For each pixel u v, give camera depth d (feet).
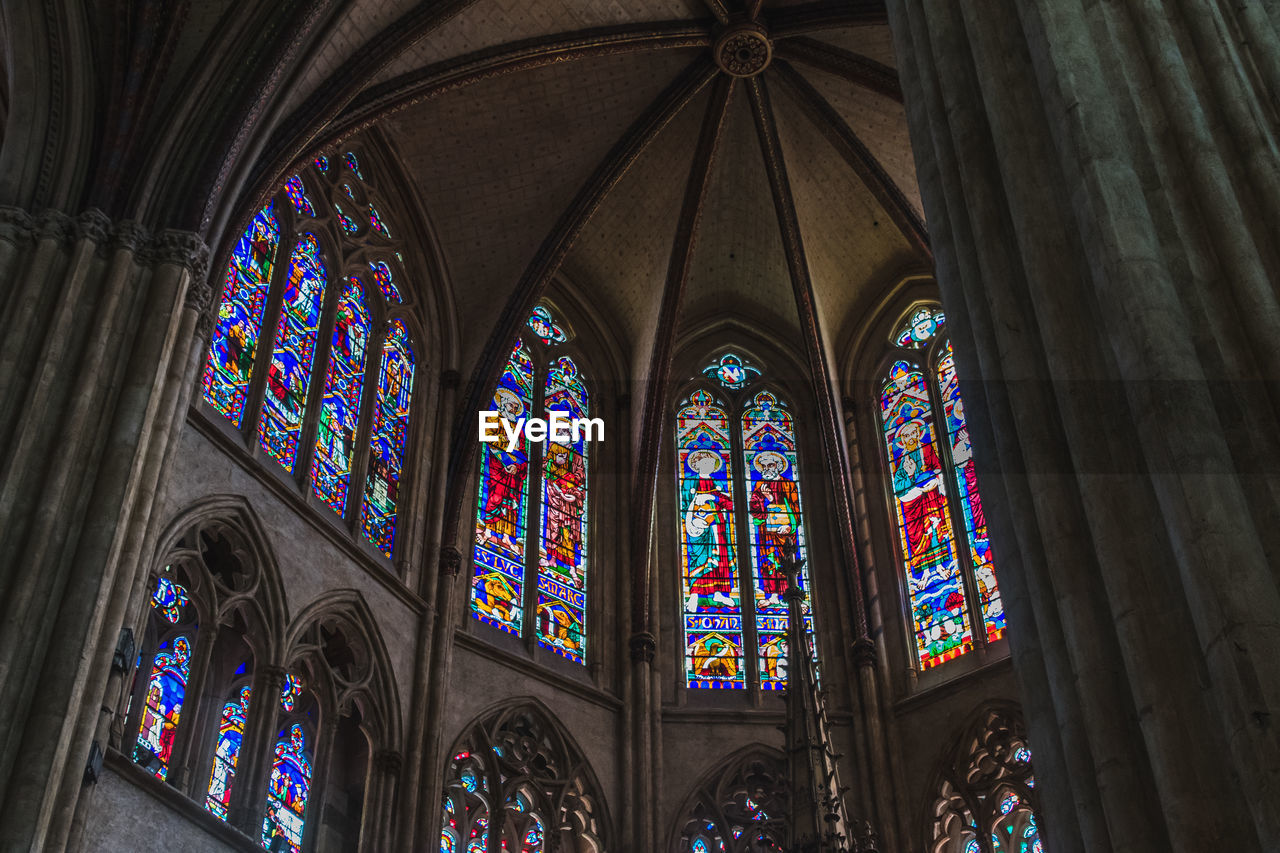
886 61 83.71
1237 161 27.30
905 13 36.83
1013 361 29.07
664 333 90.48
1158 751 22.59
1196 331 25.09
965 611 81.61
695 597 87.51
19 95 59.31
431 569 75.92
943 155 33.22
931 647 82.17
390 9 72.08
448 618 74.74
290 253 75.25
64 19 60.59
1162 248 26.21
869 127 88.07
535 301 87.97
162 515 56.59
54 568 47.93
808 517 91.09
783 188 89.92
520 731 76.07
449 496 80.07
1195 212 26.68
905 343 94.48
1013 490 28.50
